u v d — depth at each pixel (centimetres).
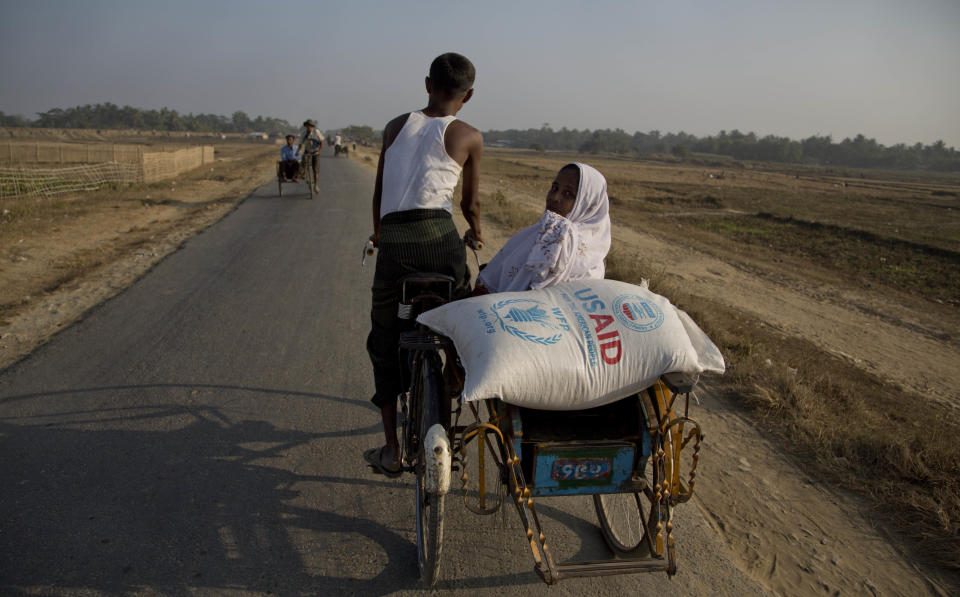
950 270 1555
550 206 266
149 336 527
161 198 1652
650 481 275
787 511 328
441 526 226
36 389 416
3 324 545
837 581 277
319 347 516
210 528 283
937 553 296
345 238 1034
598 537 295
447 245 259
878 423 462
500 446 223
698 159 16538
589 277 259
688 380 224
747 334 750
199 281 720
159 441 356
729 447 395
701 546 293
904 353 838
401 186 257
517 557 277
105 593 242
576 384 209
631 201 3128
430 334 252
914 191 5956
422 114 266
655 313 227
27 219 1110
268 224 1168
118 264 794
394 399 298
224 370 460
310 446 360
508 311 221
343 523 293
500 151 17312
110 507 294
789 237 2078
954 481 348
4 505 290
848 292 1264
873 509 332
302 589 251
